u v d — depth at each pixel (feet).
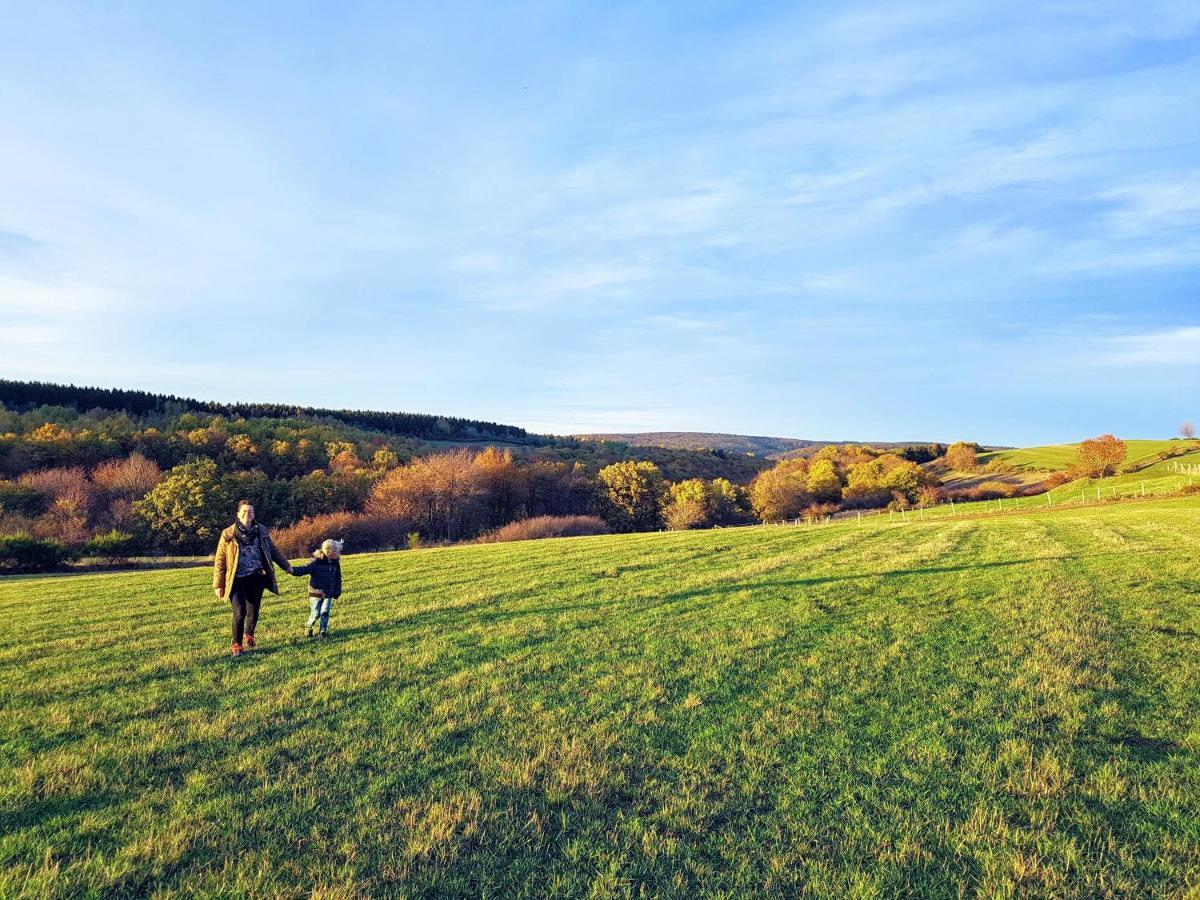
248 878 13.70
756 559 64.18
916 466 344.49
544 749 20.02
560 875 13.76
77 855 14.78
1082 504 182.91
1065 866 13.69
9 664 31.91
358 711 23.89
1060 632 31.71
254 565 33.30
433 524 252.01
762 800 16.75
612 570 58.75
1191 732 19.77
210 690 26.84
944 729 20.81
